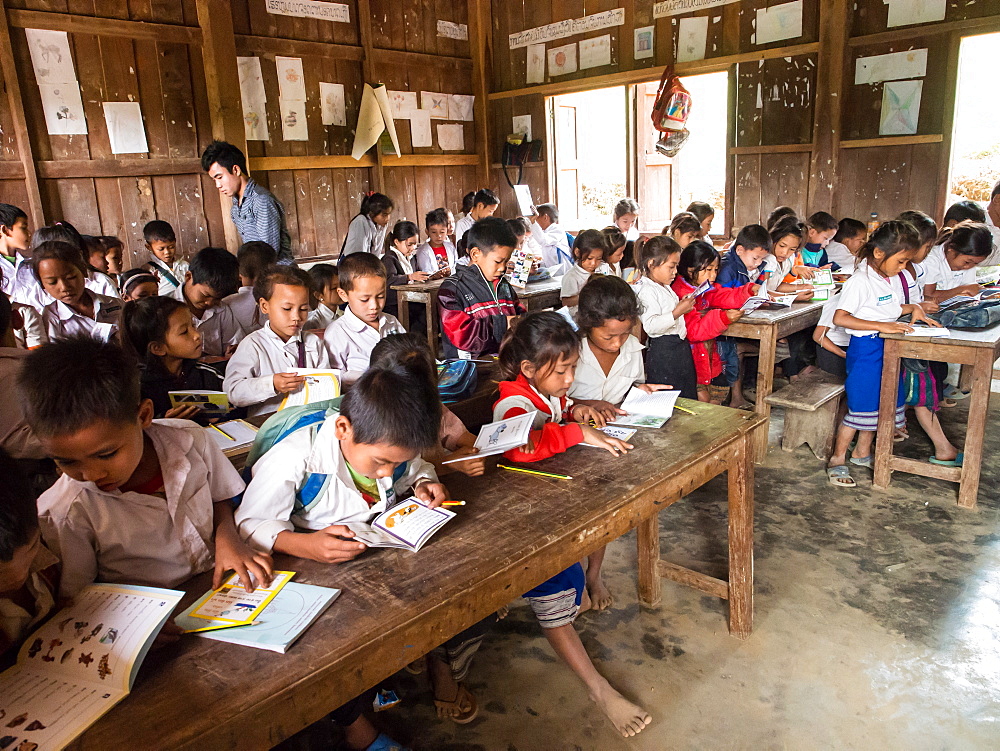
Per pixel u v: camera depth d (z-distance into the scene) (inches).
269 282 90.5
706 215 207.2
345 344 98.7
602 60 258.7
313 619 45.3
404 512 57.0
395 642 45.3
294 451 54.5
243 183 169.6
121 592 44.3
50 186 189.8
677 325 125.1
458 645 72.0
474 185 304.8
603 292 83.7
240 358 90.7
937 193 199.9
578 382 88.7
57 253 107.9
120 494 47.7
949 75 192.4
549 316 75.3
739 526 83.4
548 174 283.1
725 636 87.5
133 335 83.8
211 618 45.6
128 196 203.9
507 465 70.6
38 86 184.9
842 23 204.2
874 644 84.8
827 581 98.6
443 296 119.8
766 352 136.3
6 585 37.4
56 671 40.3
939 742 69.7
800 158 221.0
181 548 50.7
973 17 185.9
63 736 36.0
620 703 72.6
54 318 117.9
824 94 212.1
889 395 122.9
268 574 49.7
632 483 65.1
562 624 73.7
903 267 130.6
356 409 50.2
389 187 274.8
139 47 199.9
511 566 52.1
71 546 45.9
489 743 71.6
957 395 170.9
